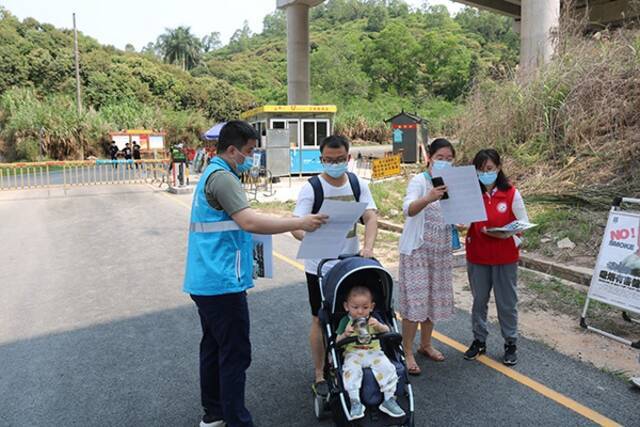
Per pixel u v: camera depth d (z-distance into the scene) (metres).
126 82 55.75
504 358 4.18
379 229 9.97
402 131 22.80
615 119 9.24
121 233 10.09
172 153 17.16
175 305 5.84
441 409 3.52
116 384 3.99
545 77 10.85
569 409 3.48
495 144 11.22
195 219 2.99
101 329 5.13
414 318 3.96
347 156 3.43
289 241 9.21
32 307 5.81
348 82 79.44
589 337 4.67
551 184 9.09
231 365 3.04
